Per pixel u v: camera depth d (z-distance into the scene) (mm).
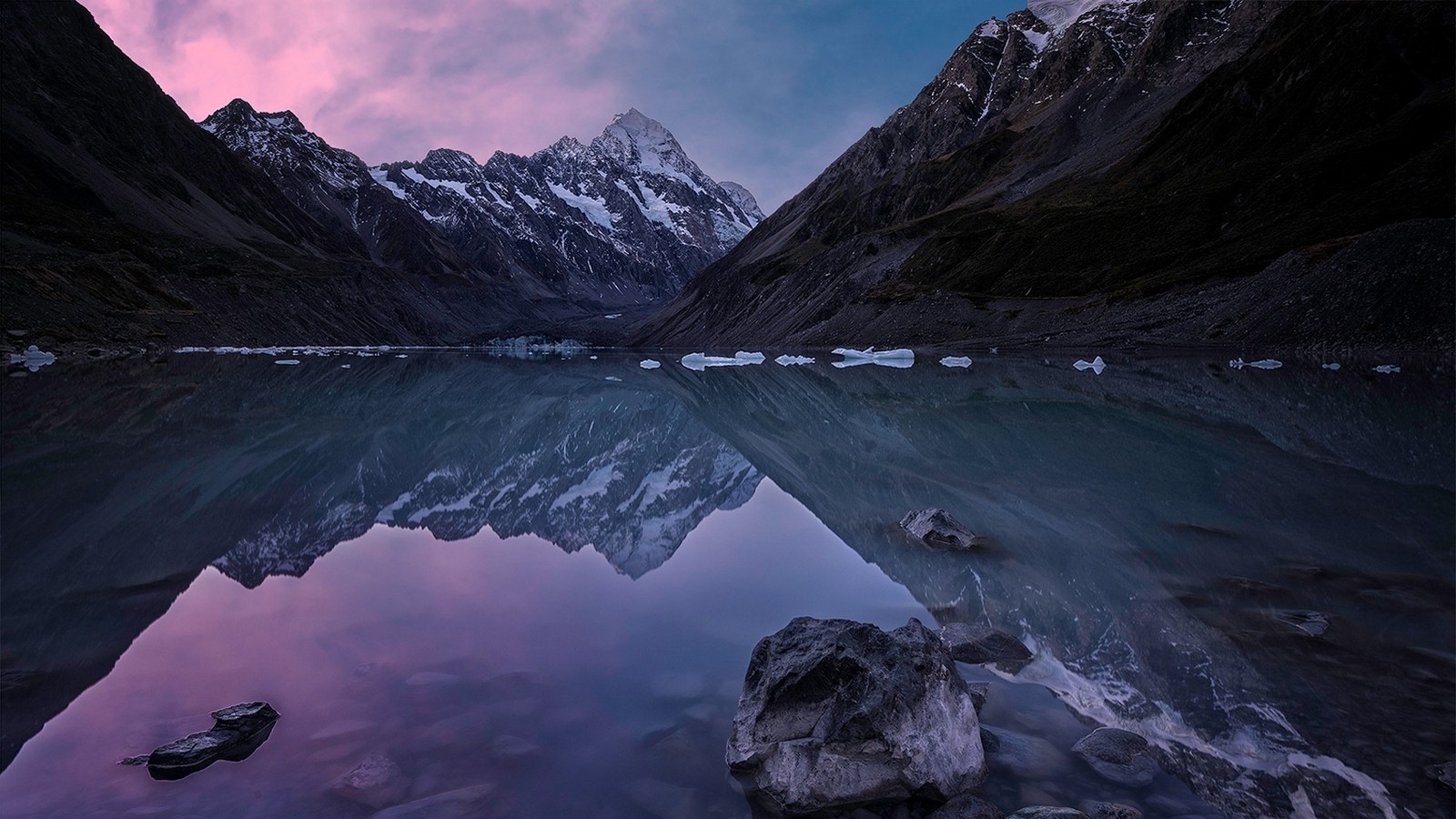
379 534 7707
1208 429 13883
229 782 3078
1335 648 4305
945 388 25938
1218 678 3992
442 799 2957
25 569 6234
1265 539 6723
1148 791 3037
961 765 3170
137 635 4766
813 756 3166
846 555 6746
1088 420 15867
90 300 62031
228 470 11203
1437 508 7672
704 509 8953
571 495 10000
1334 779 3020
